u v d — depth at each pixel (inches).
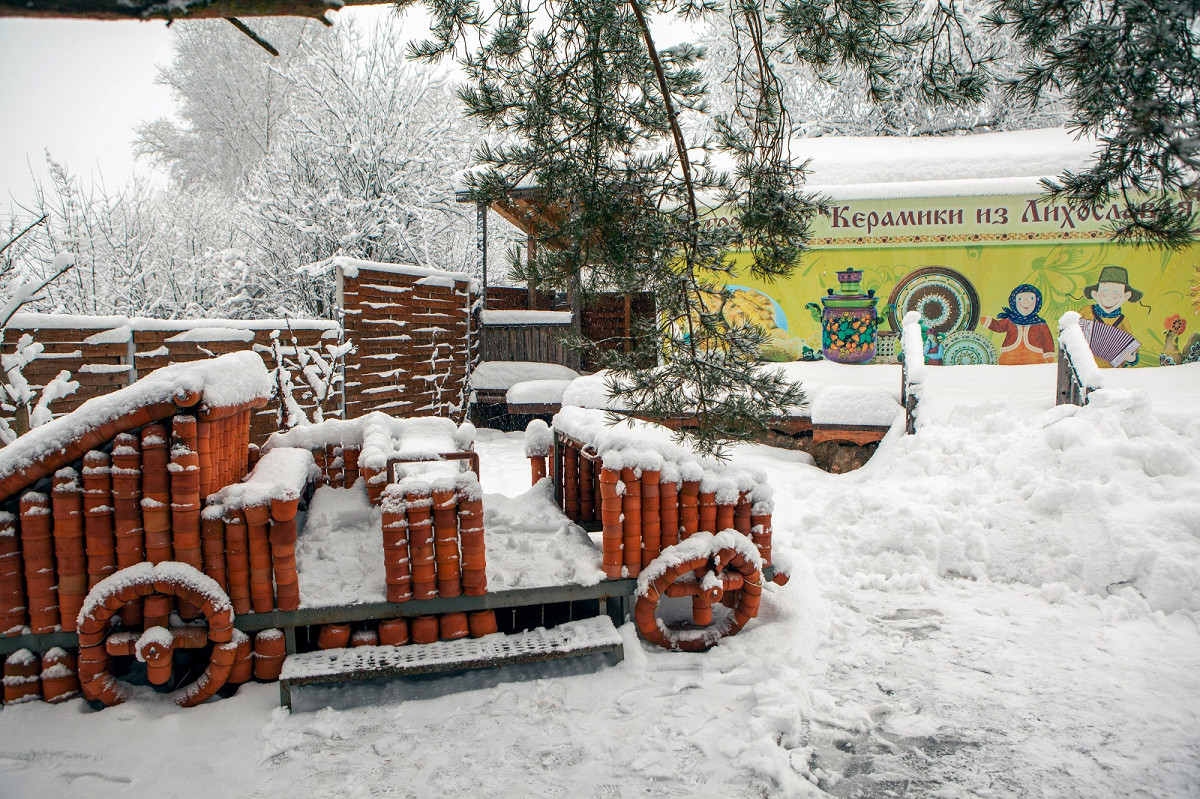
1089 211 123.6
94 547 136.9
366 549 169.6
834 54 154.1
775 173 157.3
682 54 155.6
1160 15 101.7
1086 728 131.3
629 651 156.3
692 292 151.7
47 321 259.3
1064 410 262.1
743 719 133.8
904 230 426.9
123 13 74.6
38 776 118.6
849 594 195.2
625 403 154.3
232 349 333.7
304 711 137.3
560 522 191.6
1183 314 406.9
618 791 114.5
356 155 634.8
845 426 336.8
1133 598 183.6
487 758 123.7
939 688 147.0
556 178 150.0
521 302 589.9
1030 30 123.6
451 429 229.5
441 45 149.3
